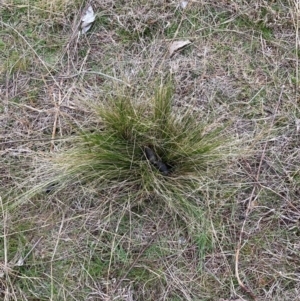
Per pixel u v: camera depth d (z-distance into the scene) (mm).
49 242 1267
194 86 1407
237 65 1435
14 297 1218
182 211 1264
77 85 1422
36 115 1392
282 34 1467
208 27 1481
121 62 1442
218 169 1286
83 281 1239
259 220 1270
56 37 1486
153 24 1484
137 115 1255
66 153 1257
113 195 1284
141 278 1235
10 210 1287
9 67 1448
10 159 1336
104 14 1498
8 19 1504
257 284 1225
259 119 1366
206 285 1228
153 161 1278
